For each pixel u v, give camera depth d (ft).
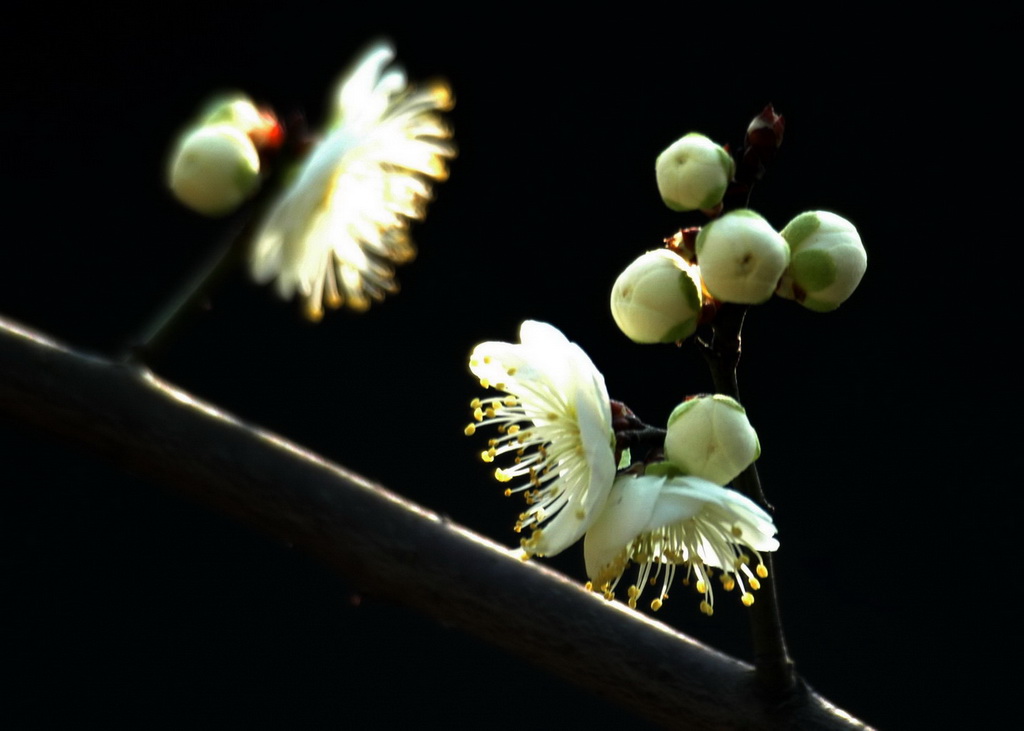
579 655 1.62
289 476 1.61
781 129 1.62
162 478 1.61
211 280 1.62
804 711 1.62
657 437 1.64
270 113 1.63
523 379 1.65
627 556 1.66
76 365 1.60
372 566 1.61
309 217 1.65
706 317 1.62
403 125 1.68
